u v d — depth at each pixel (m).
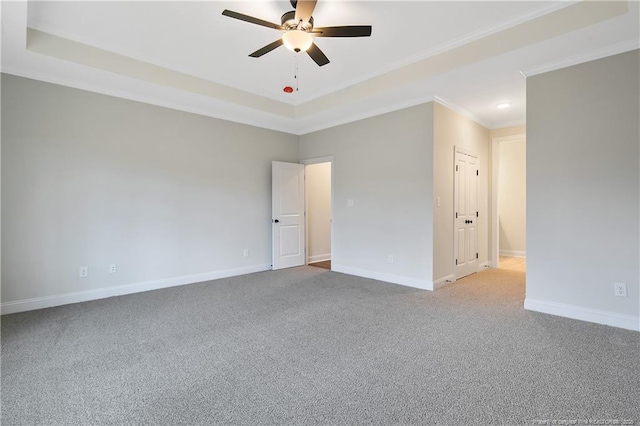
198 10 2.70
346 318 3.16
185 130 4.56
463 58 3.21
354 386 1.98
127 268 4.07
